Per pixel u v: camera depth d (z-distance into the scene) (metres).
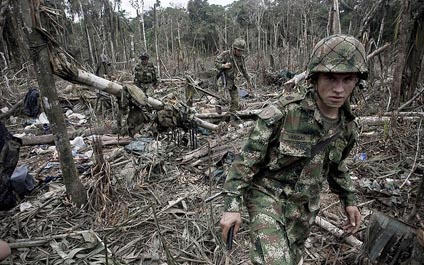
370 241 2.34
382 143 4.73
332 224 2.95
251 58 19.31
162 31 27.48
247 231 2.88
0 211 3.40
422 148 4.52
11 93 9.00
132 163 4.27
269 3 25.73
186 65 16.41
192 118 5.03
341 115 1.61
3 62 12.05
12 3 8.82
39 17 3.01
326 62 1.41
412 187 3.62
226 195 1.59
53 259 2.69
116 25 19.25
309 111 1.55
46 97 3.17
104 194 3.41
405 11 5.17
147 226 3.13
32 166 4.81
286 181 1.69
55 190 3.83
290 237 1.77
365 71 1.46
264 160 1.68
